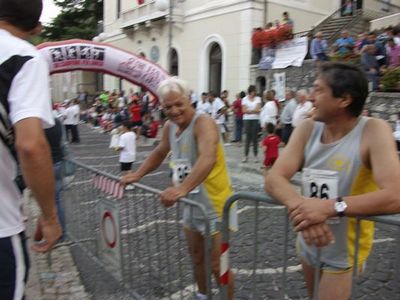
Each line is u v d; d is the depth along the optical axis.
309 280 2.14
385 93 11.20
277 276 3.36
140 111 16.81
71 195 4.62
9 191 1.79
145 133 16.31
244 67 17.08
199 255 2.94
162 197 2.69
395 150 1.80
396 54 12.27
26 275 1.91
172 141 3.04
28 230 4.94
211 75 19.30
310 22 19.39
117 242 3.41
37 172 1.67
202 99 15.43
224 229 2.31
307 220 1.71
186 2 19.91
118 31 26.12
